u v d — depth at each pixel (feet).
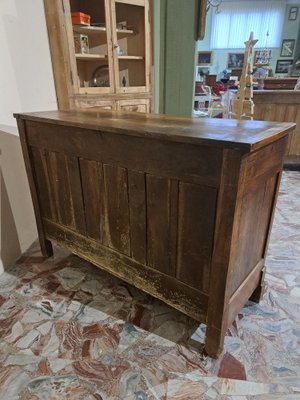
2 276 5.58
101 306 4.80
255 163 3.21
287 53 28.35
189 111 10.95
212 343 3.83
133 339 4.19
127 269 4.64
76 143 4.40
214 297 3.60
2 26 5.27
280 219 7.73
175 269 3.96
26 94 6.08
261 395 3.43
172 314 4.63
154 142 3.47
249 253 3.99
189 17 9.50
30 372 3.72
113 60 7.92
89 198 4.66
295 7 26.84
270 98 10.91
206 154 3.08
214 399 3.39
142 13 8.43
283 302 4.86
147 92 9.15
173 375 3.67
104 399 3.40
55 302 4.90
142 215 4.02
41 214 5.77
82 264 5.93
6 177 5.72
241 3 26.99
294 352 3.96
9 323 4.47
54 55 6.70
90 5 7.76
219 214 3.19
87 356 3.93
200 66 29.35
